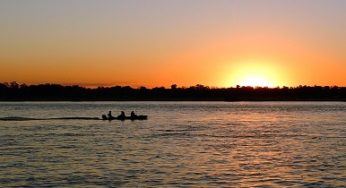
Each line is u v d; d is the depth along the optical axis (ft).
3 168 138.00
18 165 143.13
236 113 562.66
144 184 118.83
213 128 296.10
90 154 167.53
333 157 163.94
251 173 133.49
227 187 116.47
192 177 127.44
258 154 170.91
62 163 147.23
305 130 285.02
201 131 269.85
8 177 125.59
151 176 128.06
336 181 123.24
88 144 198.18
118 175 129.08
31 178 124.47
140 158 158.81
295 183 121.08
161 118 419.54
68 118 379.76
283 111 645.92
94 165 144.05
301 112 605.31
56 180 122.31
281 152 176.96
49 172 132.46
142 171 134.82
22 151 173.99
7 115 469.98
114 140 215.10
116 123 334.44
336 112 601.62
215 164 147.84
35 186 115.96
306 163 150.71
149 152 173.99
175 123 344.49
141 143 203.31
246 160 156.46
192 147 189.88
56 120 360.48
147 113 547.90
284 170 138.10
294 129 293.23
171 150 180.24
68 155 164.55
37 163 147.02
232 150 181.78
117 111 618.85
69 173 131.34
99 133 251.19
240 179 125.49
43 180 122.31
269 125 332.60
